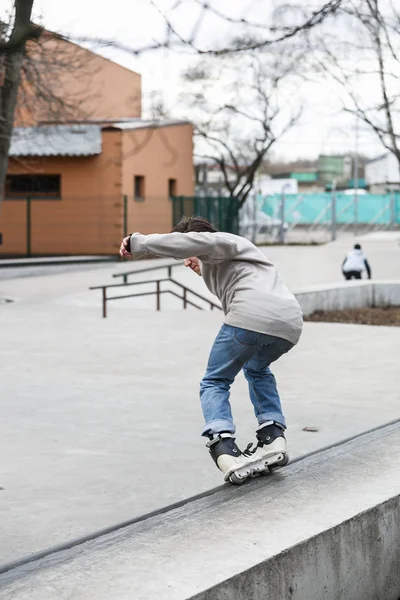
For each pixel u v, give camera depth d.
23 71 16.38
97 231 35.00
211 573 3.30
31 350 10.74
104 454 6.12
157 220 36.75
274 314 4.64
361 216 56.97
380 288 18.22
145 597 3.10
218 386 4.85
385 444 5.37
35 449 6.27
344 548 3.87
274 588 3.46
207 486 5.36
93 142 34.44
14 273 26.08
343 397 7.95
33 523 4.75
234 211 39.72
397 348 10.87
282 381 8.73
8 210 35.41
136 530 4.13
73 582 3.24
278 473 4.96
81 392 8.25
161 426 6.93
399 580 4.29
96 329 12.65
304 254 37.81
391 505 4.23
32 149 33.91
